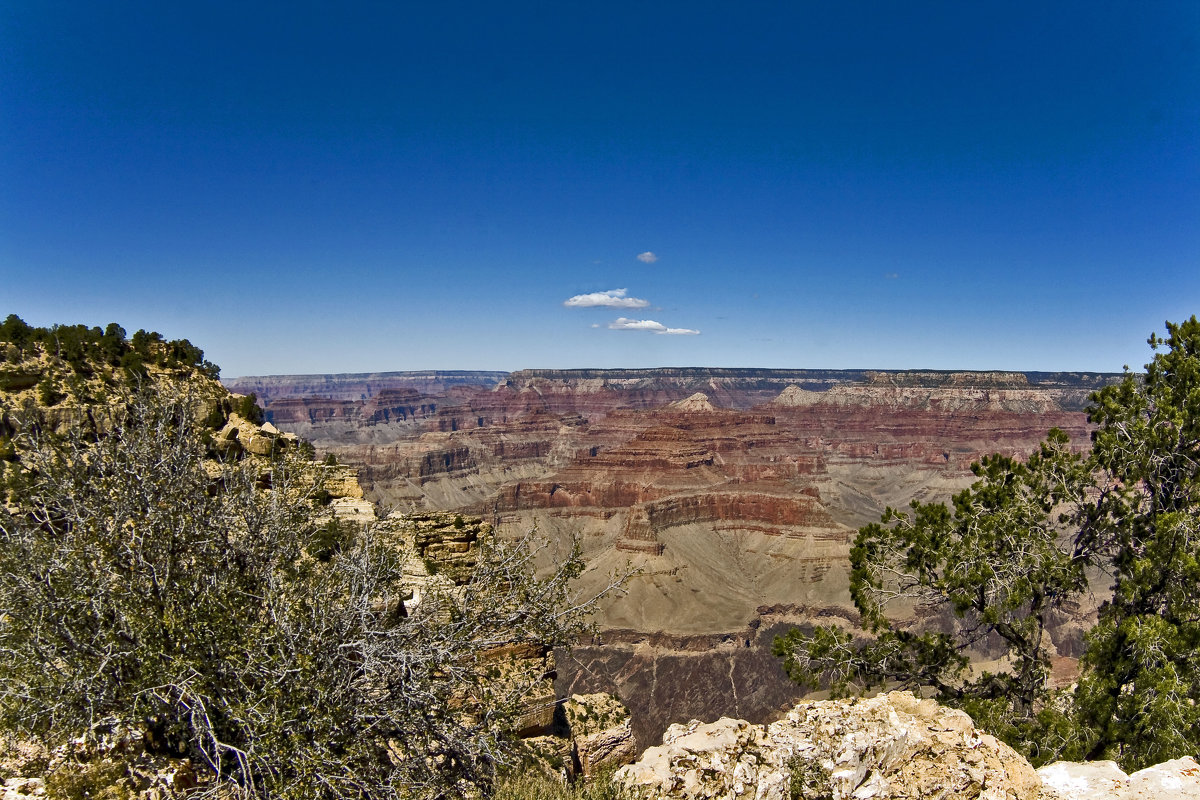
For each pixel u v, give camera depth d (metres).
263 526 10.52
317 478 11.66
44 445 10.30
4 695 8.41
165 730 9.27
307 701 8.80
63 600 8.77
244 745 8.77
